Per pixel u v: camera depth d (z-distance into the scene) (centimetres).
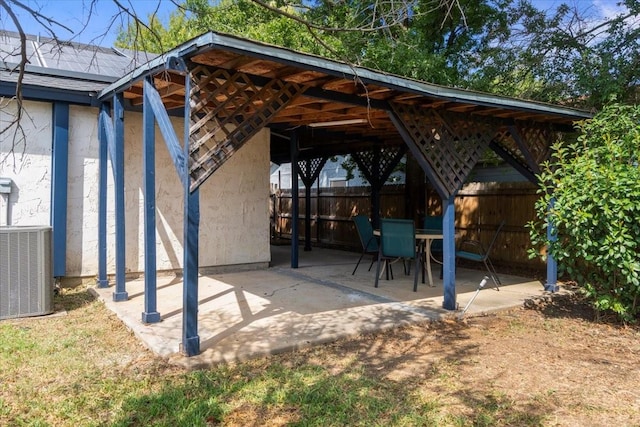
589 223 459
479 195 847
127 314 467
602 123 520
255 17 972
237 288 612
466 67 994
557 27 835
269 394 300
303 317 468
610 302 468
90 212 622
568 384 326
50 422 261
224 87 375
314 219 1232
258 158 760
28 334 409
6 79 542
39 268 470
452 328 457
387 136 855
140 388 305
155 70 408
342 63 384
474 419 274
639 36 701
